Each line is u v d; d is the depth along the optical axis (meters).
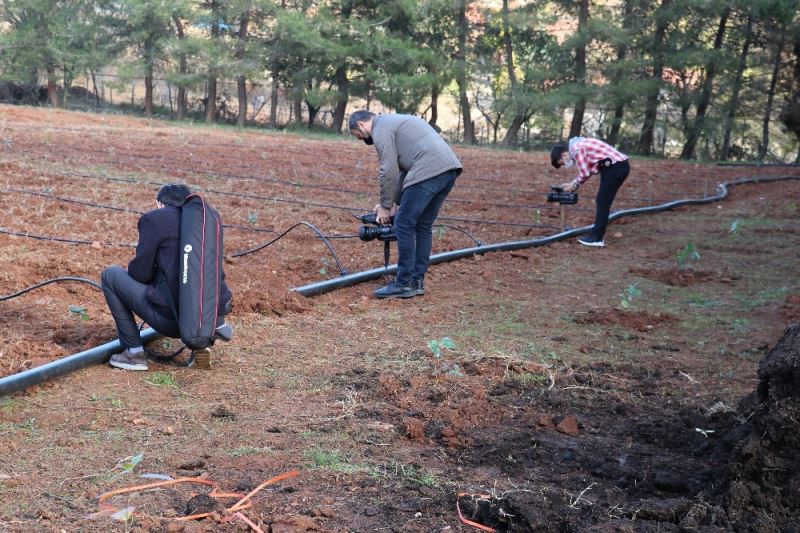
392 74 37.06
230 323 6.27
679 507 3.29
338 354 5.65
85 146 18.23
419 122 7.28
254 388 4.92
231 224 10.57
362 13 39.50
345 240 10.05
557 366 5.50
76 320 6.16
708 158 36.53
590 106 40.19
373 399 4.78
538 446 4.14
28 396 4.64
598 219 10.54
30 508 3.31
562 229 11.41
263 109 51.44
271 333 6.09
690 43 35.06
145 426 4.27
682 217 13.59
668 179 20.27
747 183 19.91
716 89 35.75
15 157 14.98
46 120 26.91
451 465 3.92
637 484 3.69
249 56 37.75
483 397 4.82
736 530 3.12
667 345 6.12
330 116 52.53
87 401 4.61
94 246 8.58
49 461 3.78
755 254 10.30
